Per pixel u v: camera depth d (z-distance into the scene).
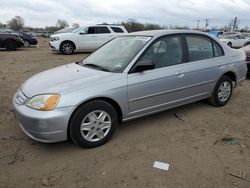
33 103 3.35
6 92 6.26
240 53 5.57
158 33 4.35
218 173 3.07
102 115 3.62
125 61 3.97
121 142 3.81
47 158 3.40
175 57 4.37
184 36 4.56
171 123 4.46
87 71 3.99
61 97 3.29
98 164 3.26
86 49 15.77
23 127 3.50
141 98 3.94
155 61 4.12
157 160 3.34
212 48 4.98
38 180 2.96
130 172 3.10
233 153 3.51
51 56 14.29
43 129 3.25
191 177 3.00
